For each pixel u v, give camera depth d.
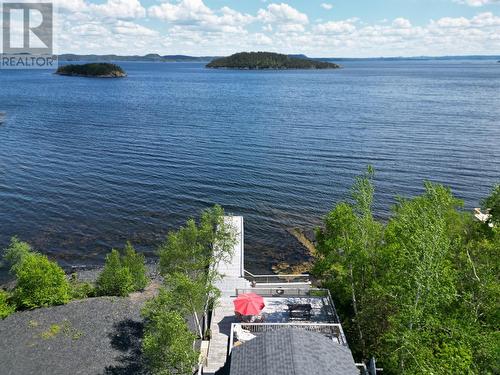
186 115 139.50
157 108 156.38
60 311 34.12
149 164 82.38
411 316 23.59
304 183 71.62
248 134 108.56
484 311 26.52
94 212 60.34
